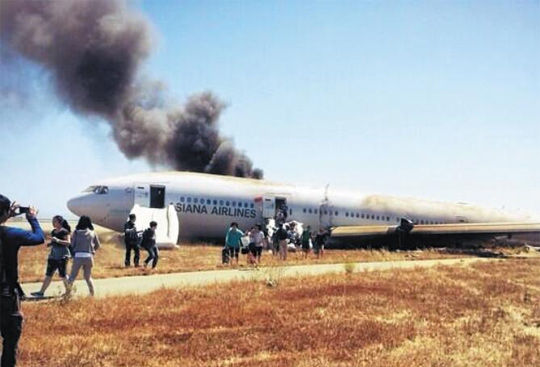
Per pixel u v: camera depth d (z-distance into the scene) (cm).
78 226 1834
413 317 1614
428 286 2209
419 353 1216
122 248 3950
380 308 1722
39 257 3294
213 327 1416
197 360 1135
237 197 4759
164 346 1232
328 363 1116
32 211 862
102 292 1964
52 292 1973
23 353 1126
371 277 2448
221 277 2453
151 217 4281
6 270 822
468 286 2294
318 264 3191
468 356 1215
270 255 3859
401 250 5078
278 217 4847
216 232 4728
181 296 1828
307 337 1324
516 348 1298
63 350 1165
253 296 1858
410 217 5531
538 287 2369
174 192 4588
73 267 1805
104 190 4500
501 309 1777
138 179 4594
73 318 1481
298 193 5091
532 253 4847
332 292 1975
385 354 1203
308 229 3906
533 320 1642
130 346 1220
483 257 4150
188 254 3781
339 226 5172
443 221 5712
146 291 1984
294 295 1897
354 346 1261
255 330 1387
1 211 822
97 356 1138
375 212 5362
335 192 5328
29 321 1429
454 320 1606
